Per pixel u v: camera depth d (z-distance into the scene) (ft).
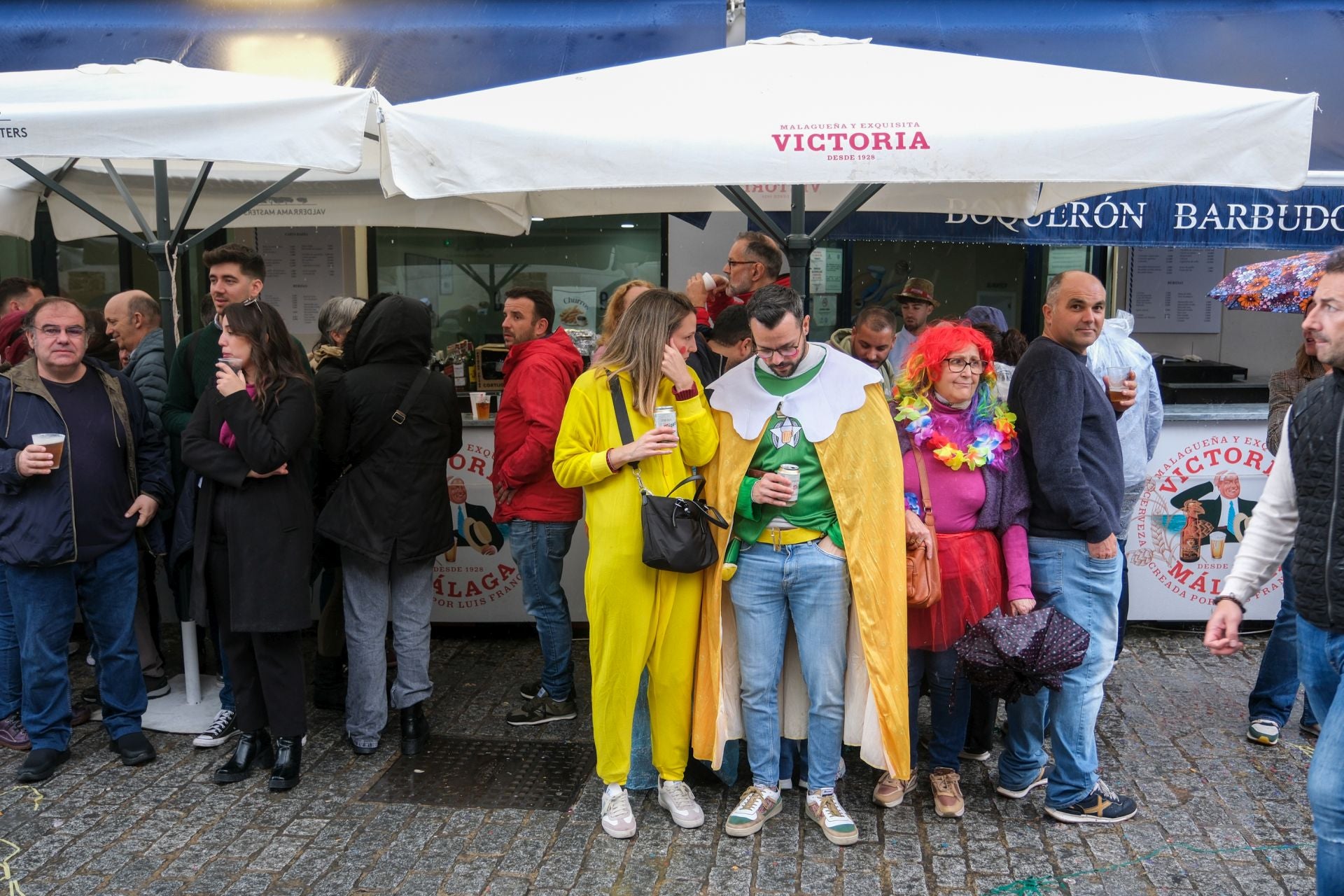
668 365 12.17
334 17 23.22
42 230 25.48
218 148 11.84
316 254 24.86
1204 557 19.21
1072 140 11.16
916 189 17.69
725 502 12.30
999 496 12.35
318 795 13.42
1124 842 12.22
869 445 12.00
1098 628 12.30
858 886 11.35
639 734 13.42
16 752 14.66
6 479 13.15
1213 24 21.89
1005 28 21.93
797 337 11.86
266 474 12.88
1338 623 8.95
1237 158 11.31
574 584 19.51
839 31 21.91
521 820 12.78
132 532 14.25
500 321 25.58
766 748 12.59
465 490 19.20
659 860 11.88
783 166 11.11
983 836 12.38
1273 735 14.75
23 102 12.97
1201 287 25.62
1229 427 18.93
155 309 18.12
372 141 15.43
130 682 14.40
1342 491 8.91
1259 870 11.62
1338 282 8.81
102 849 12.08
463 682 17.46
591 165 11.24
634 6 23.24
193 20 23.17
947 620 12.37
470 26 22.74
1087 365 12.29
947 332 12.19
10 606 14.62
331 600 15.98
